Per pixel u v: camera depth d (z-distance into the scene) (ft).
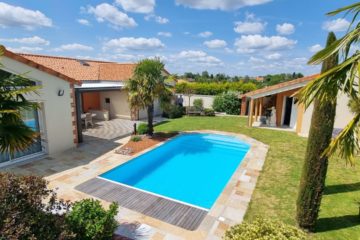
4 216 13.67
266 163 39.52
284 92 68.23
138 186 34.68
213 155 49.42
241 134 60.23
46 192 16.90
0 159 35.96
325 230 21.39
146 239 20.47
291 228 14.82
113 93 79.10
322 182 20.12
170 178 38.34
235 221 23.31
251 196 28.09
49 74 39.50
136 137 52.80
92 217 18.02
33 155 40.34
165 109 56.70
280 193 28.81
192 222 23.26
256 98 66.39
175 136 57.26
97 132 59.93
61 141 43.45
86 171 35.45
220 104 97.91
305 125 58.03
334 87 14.32
